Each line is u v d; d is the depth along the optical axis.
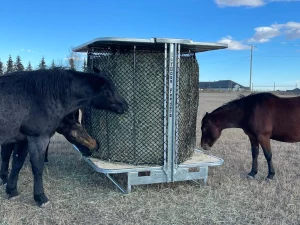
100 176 5.37
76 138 4.80
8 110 3.81
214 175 5.49
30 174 5.44
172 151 4.68
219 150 7.47
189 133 5.16
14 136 4.01
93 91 4.31
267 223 3.67
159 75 4.66
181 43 4.45
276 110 5.17
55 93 4.10
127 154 4.82
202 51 5.46
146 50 5.08
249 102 5.35
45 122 4.06
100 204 4.21
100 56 5.00
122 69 4.70
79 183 5.02
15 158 4.36
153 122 4.74
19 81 3.99
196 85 5.37
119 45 4.70
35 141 4.08
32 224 3.63
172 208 4.12
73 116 4.76
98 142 5.04
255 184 5.04
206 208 4.11
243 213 3.98
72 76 4.30
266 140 5.21
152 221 3.75
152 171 4.64
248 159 6.64
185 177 4.81
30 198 4.43
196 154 5.54
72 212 3.96
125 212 3.96
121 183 5.04
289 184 5.00
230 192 4.69
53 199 4.36
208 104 21.44
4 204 4.20
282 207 4.18
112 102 4.42
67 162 6.29
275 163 6.30
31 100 3.96
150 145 4.77
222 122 5.55
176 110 4.64
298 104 5.14
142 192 4.65
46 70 4.19
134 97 4.70
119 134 4.83
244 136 9.55
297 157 6.85
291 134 5.19
